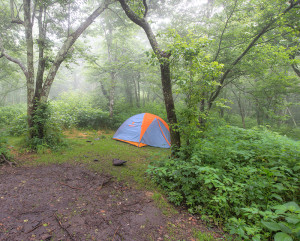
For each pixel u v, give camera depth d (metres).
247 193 2.99
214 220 2.85
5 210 2.81
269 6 6.24
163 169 3.86
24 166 4.79
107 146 7.57
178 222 2.85
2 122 10.36
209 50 8.30
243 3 6.95
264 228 2.54
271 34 7.32
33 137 6.39
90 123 11.34
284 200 3.01
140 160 6.00
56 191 3.57
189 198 3.30
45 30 6.89
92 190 3.73
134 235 2.49
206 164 3.89
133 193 3.70
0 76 14.11
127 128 8.81
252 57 7.56
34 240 2.25
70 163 5.26
